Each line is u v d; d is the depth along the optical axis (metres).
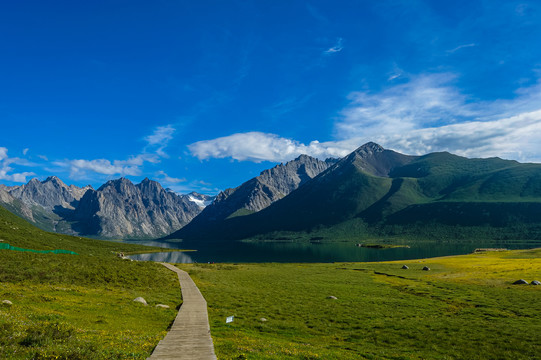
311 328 37.47
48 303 33.69
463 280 75.12
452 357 28.77
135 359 18.31
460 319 41.16
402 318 41.91
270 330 35.28
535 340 32.47
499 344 31.50
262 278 80.81
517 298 53.12
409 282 75.25
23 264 53.06
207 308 43.22
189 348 22.73
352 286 69.06
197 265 115.62
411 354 29.11
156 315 36.06
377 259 187.75
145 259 197.50
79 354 16.00
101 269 62.22
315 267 116.88
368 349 30.25
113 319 31.11
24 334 18.27
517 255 136.00
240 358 20.48
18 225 149.88
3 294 34.16
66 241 163.38
